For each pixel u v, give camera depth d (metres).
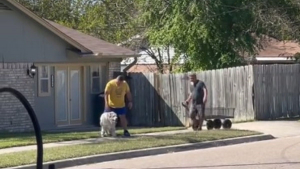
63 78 32.44
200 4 36.88
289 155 20.23
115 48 34.06
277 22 38.25
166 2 38.88
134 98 35.03
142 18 40.66
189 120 29.75
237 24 37.59
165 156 20.91
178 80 33.47
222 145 23.73
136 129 29.25
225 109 30.64
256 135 25.27
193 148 22.73
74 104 33.00
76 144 22.55
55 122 31.95
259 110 32.09
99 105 33.50
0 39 29.52
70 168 18.58
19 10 29.95
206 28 36.97
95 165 19.14
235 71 32.56
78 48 32.12
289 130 28.05
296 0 39.34
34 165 18.22
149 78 34.50
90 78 33.62
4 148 22.12
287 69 33.25
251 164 18.39
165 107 33.97
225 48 37.59
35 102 30.94
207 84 33.53
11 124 29.78
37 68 31.09
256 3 38.06
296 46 49.00
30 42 30.69
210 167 18.00
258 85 32.09
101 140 23.70
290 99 33.34
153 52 47.06
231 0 37.50
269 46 47.28
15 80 30.03
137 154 21.00
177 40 38.19
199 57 37.81
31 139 24.70
